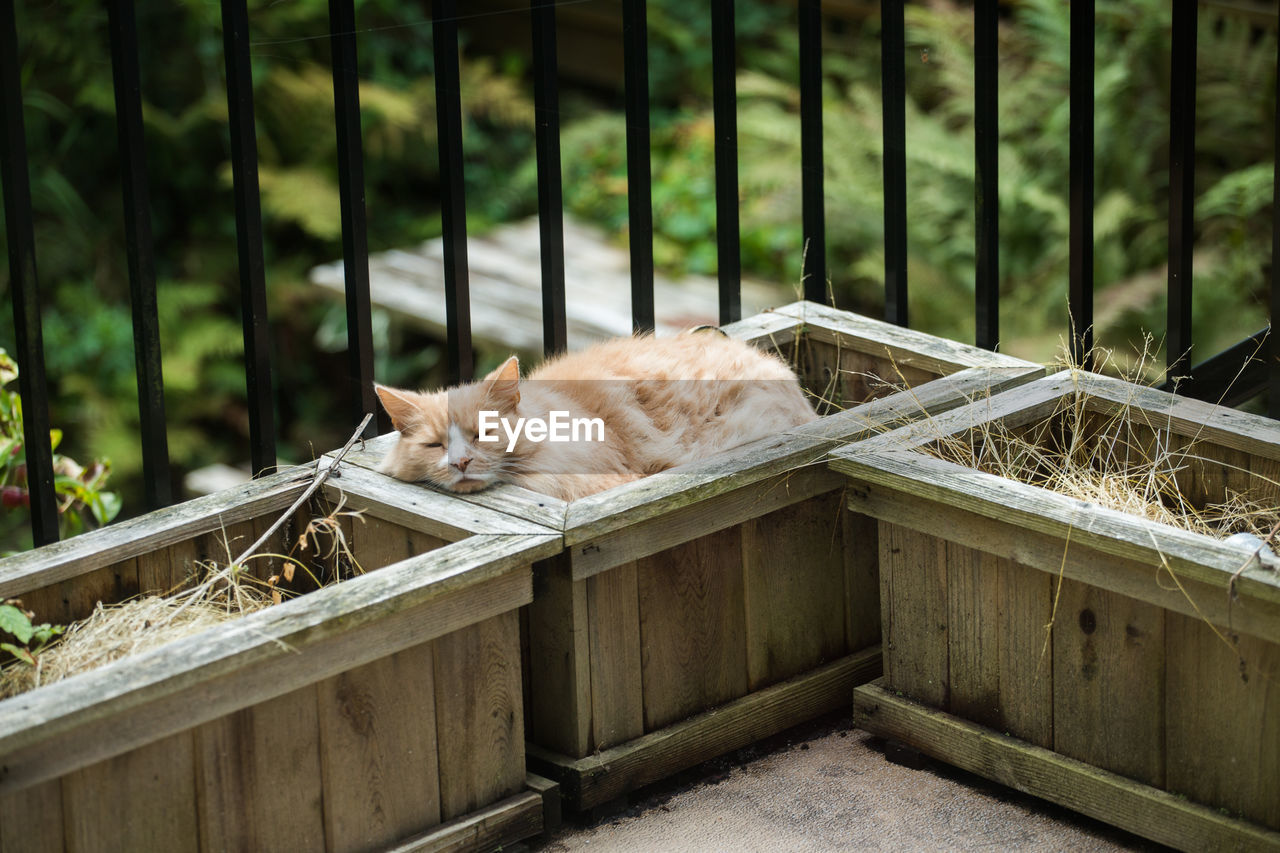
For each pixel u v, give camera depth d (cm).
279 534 263
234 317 663
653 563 245
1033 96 607
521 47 771
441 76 288
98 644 227
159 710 190
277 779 207
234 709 198
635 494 240
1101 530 214
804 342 333
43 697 183
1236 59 574
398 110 688
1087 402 275
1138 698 221
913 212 611
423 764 223
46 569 232
